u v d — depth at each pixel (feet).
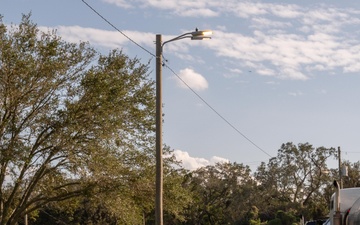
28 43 89.20
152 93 96.32
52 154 89.66
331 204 57.47
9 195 95.71
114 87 91.81
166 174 101.24
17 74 87.10
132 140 95.20
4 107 87.56
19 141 87.92
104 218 209.36
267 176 362.12
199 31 70.44
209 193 300.61
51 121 89.25
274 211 338.75
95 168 89.66
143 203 97.50
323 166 353.31
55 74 89.40
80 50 92.38
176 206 101.86
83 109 90.12
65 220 212.64
